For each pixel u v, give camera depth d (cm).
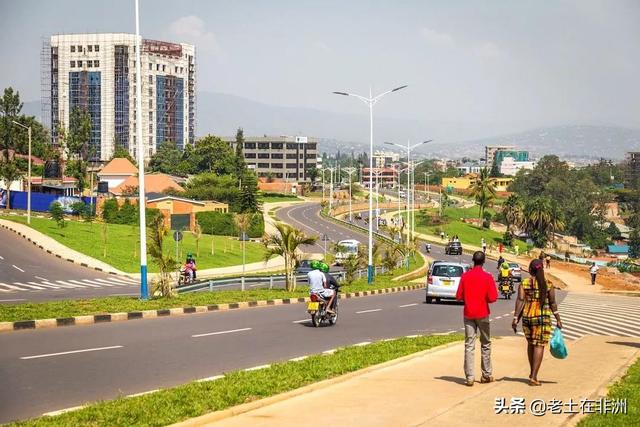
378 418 1123
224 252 8238
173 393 1273
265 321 2594
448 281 3644
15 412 1180
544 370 1606
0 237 6756
